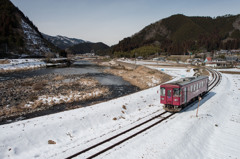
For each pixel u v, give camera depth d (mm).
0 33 120188
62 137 14727
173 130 14141
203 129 14938
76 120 16797
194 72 55375
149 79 48125
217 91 29734
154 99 25703
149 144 12055
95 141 13086
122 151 11258
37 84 38781
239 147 12695
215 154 11961
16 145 12797
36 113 21750
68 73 61688
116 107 20516
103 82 45281
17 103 25547
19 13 175625
